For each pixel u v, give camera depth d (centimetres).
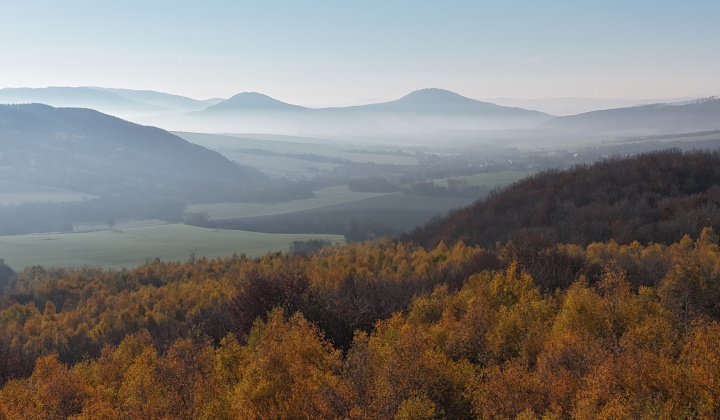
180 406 2672
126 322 7338
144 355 3444
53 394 3309
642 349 2516
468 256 6806
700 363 2222
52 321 7894
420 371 2533
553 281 4631
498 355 3022
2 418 3228
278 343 2859
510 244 5712
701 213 8131
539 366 2536
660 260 5206
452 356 3109
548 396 2309
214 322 5047
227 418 2608
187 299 7938
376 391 2436
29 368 5100
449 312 3531
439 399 2517
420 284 5631
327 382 2495
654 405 2080
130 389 2861
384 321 3712
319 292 4453
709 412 2050
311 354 2844
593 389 2114
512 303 3891
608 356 2477
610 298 3219
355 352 2662
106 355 4419
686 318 3078
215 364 3148
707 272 3794
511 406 2306
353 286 5866
